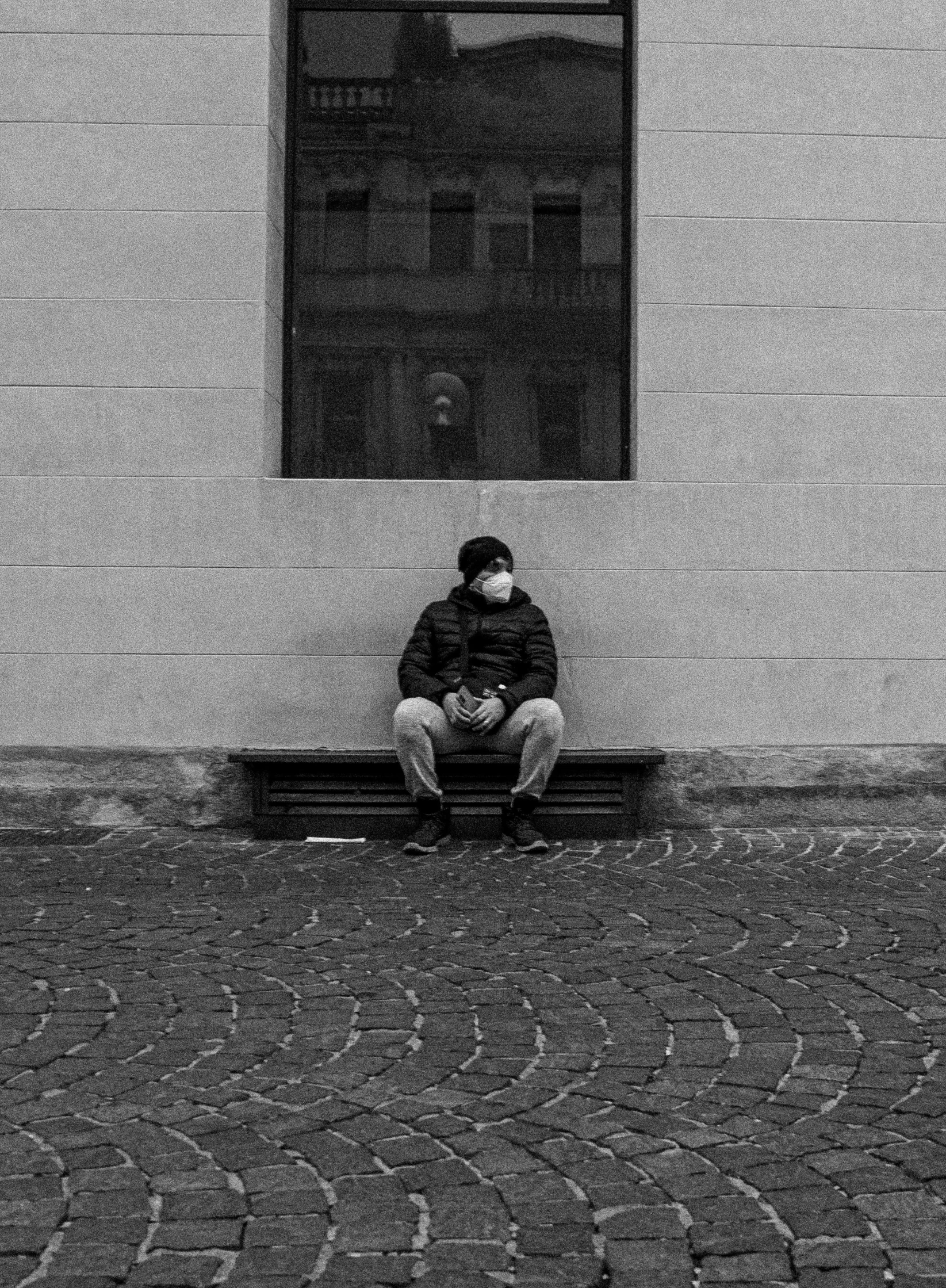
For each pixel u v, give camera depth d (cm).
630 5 712
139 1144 303
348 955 444
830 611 678
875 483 679
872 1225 267
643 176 672
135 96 663
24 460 662
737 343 675
